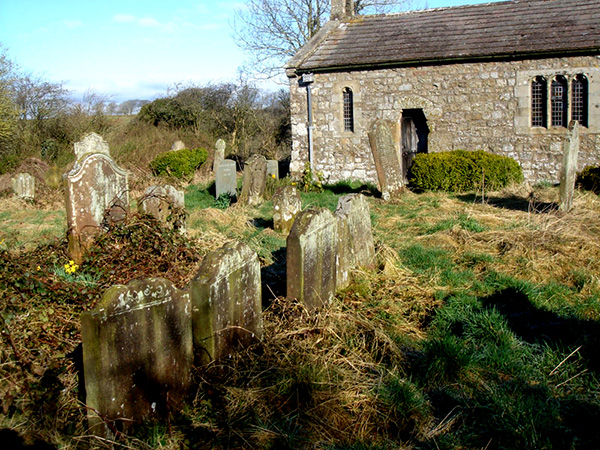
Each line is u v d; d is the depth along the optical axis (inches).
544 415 156.3
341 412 163.0
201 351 171.9
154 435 145.9
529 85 625.0
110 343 141.1
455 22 709.3
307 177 631.2
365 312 233.0
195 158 821.9
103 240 278.8
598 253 304.0
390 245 342.6
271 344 194.5
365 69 686.5
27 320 203.6
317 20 1085.8
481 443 148.4
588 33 608.7
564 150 391.2
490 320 216.4
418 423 158.4
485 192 544.7
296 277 215.5
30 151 940.0
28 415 153.1
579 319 219.8
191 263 281.4
